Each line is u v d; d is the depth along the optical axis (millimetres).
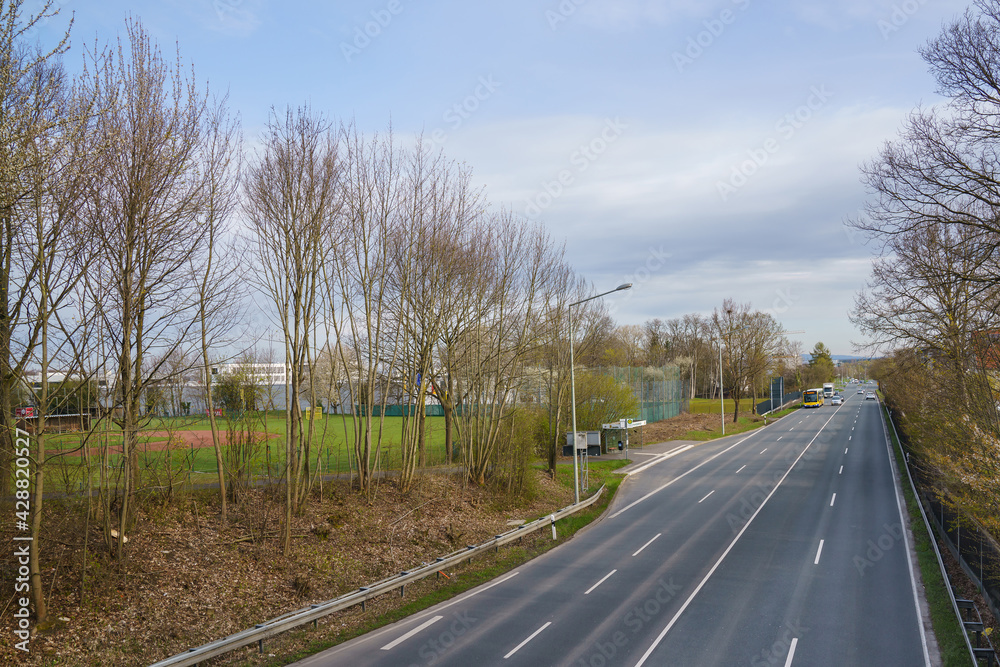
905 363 27250
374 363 27531
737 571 19281
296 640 14461
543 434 42312
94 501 16547
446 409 32625
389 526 22547
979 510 16875
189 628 14336
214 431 19031
